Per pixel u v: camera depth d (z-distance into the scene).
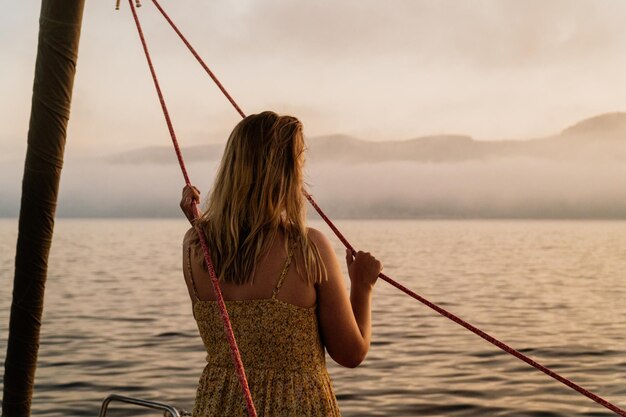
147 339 16.23
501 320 21.22
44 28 3.66
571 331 18.84
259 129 2.23
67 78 3.69
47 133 3.67
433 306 2.61
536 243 92.38
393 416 10.05
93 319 19.78
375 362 13.74
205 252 2.19
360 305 2.39
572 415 10.03
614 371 13.16
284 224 2.23
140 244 79.81
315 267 2.18
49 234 3.74
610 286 33.44
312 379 2.18
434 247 77.19
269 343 2.15
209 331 2.25
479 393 11.27
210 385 2.21
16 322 3.74
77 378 12.18
